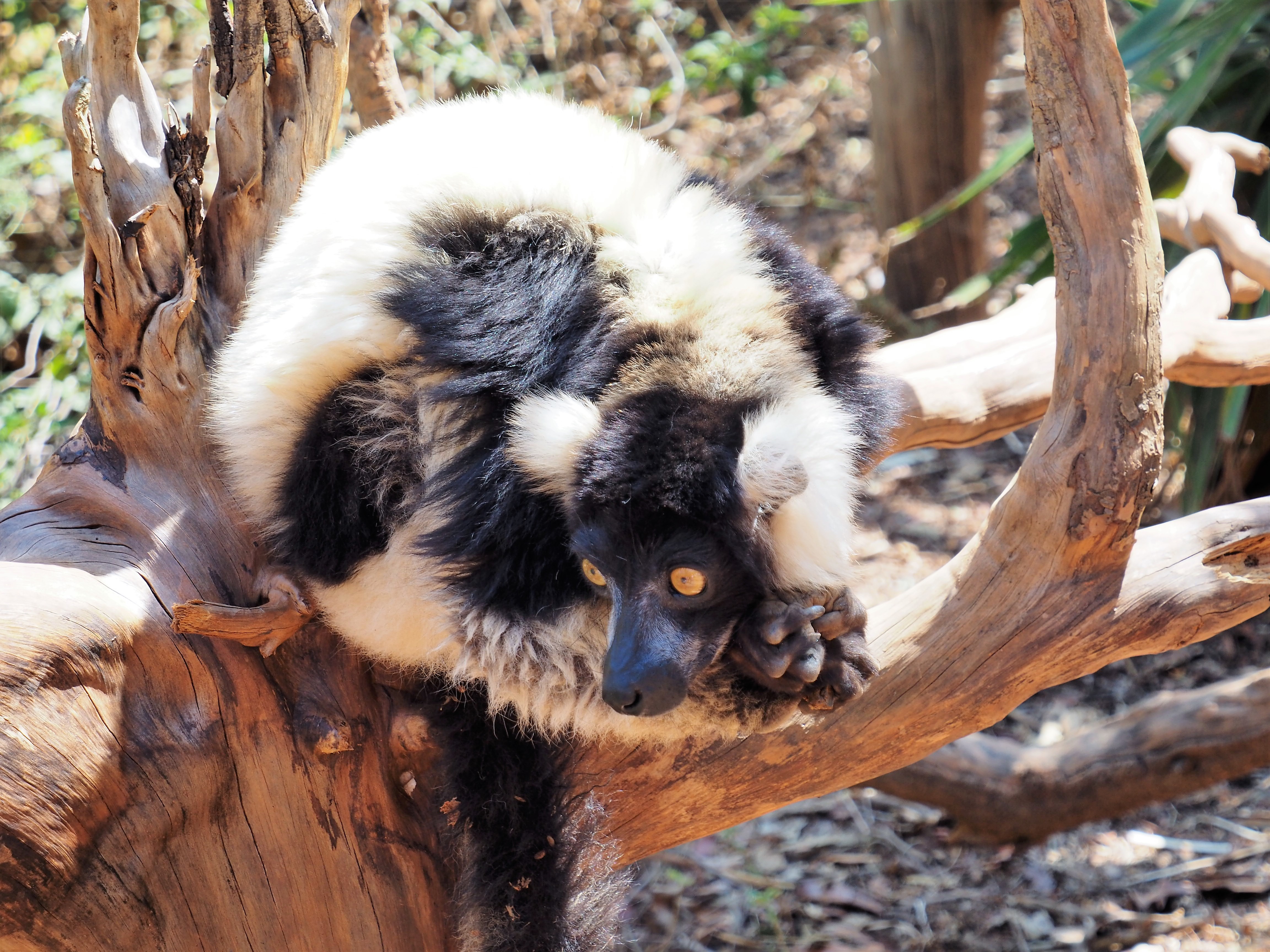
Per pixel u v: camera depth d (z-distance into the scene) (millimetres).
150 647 2459
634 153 2936
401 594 2684
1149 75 5281
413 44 8125
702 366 2523
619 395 2506
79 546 2572
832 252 8227
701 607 2471
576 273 2666
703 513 2385
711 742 2736
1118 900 4797
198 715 2484
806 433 2477
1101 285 2453
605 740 2752
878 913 4879
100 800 2350
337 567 2688
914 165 7352
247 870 2555
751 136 9688
